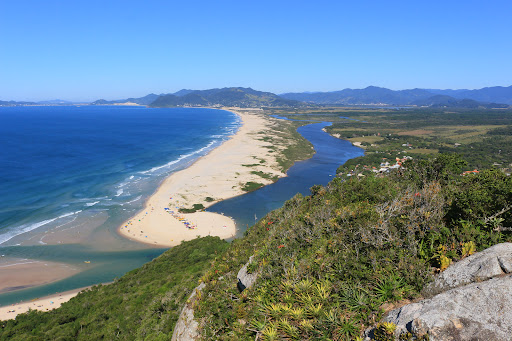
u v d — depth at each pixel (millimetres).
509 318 6133
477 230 9289
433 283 8266
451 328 6512
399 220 10945
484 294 6750
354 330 8195
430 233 9938
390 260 9609
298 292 10320
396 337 7188
